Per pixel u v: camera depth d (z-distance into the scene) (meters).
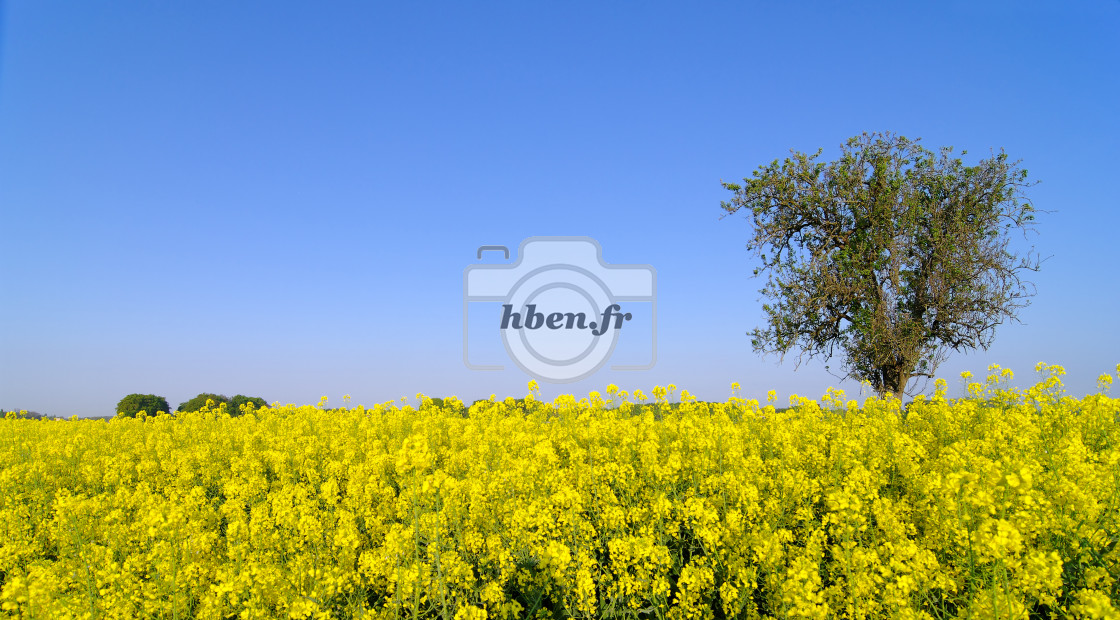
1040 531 4.51
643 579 4.48
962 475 4.42
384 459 7.18
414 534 4.88
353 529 5.42
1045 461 6.16
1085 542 4.54
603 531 5.45
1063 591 4.26
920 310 18.69
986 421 8.24
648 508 5.66
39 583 4.34
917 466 6.30
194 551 5.05
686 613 4.38
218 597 4.45
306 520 5.27
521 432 8.35
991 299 17.80
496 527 5.68
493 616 4.68
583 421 8.54
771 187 19.61
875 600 4.07
